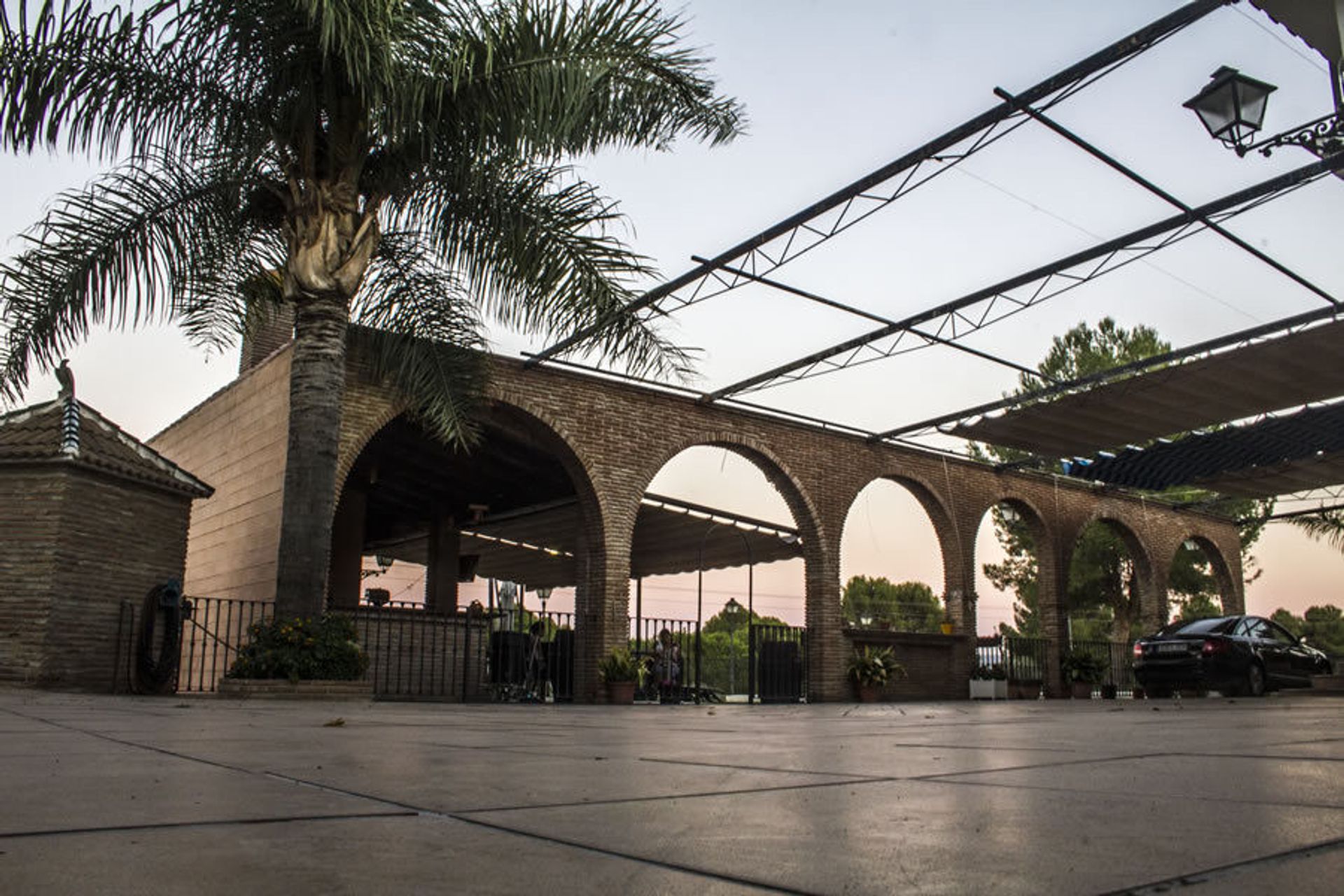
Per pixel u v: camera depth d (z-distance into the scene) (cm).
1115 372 1445
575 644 1484
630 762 277
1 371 948
